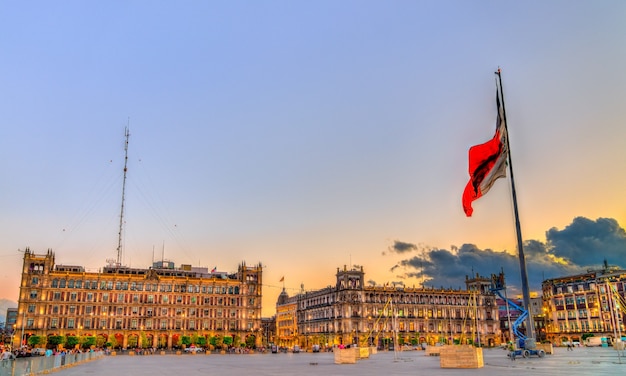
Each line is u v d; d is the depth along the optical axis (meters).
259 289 191.50
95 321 172.50
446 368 47.25
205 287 186.50
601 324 179.12
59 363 55.81
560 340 190.50
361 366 59.56
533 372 38.66
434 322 197.25
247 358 102.19
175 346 177.88
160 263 197.00
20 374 36.72
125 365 68.94
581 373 36.91
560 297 197.00
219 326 184.12
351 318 188.50
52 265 174.62
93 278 175.62
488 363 52.72
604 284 179.62
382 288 196.50
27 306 167.12
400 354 115.06
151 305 179.25
